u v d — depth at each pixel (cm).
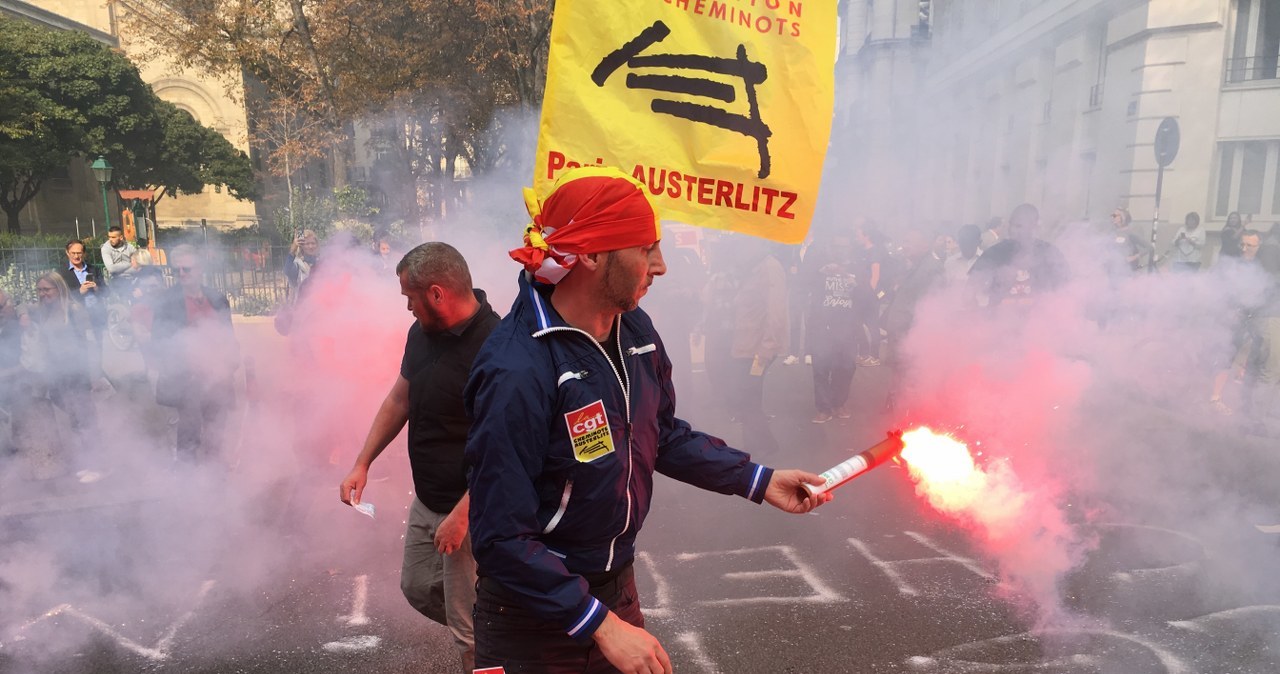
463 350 247
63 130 2823
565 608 152
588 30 264
